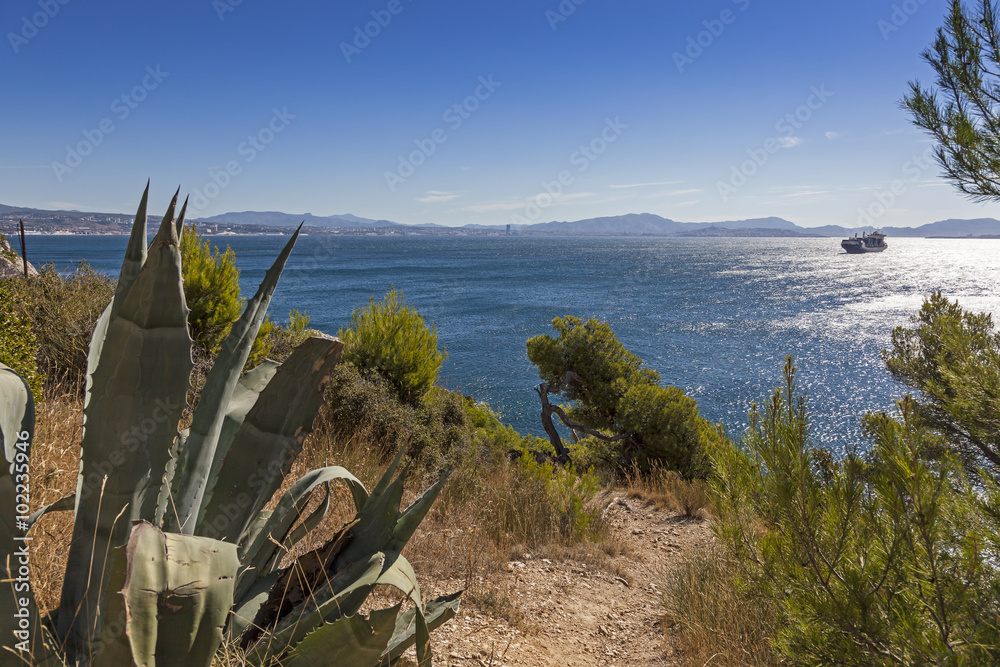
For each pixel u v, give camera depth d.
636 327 50.72
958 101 3.01
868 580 2.33
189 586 1.21
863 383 30.39
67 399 5.43
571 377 13.97
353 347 9.82
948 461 2.33
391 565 1.73
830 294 77.38
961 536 2.23
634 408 11.97
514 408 26.23
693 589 4.28
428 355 9.98
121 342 1.43
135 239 1.51
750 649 3.41
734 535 2.87
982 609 2.13
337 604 1.67
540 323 51.88
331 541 1.93
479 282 93.88
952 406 3.38
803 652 2.43
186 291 7.60
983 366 3.29
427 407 9.19
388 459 6.97
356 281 90.81
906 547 2.24
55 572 2.13
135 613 1.14
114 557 1.15
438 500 5.96
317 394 1.91
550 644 3.61
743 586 3.02
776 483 2.53
